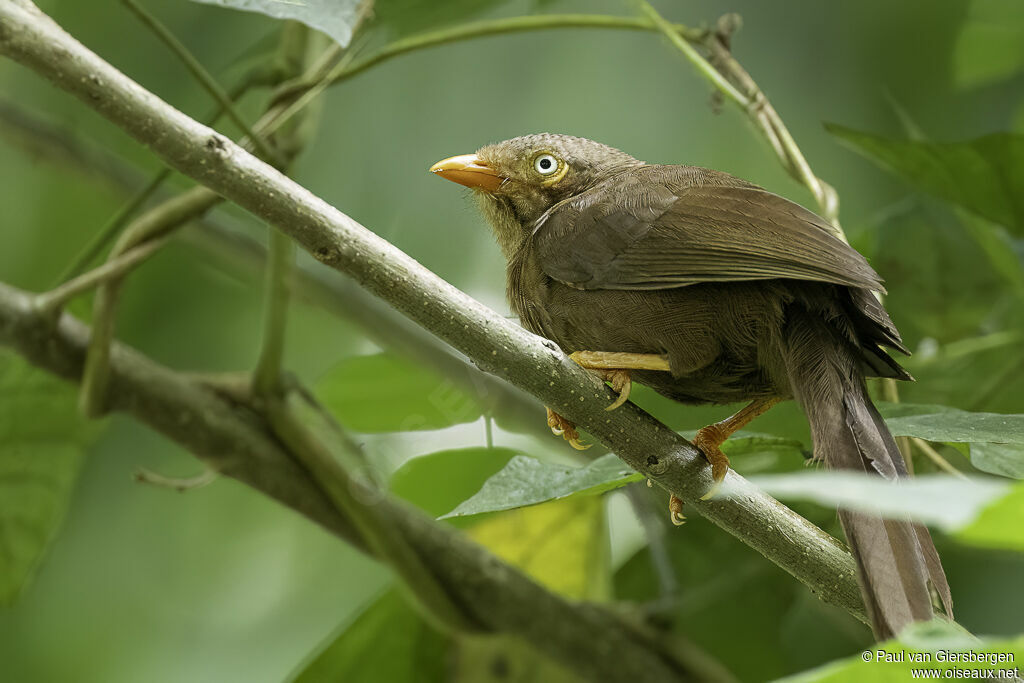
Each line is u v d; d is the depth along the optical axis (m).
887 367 7.87
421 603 9.05
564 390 6.78
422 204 11.73
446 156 11.86
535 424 10.73
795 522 6.89
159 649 12.50
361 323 10.77
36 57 5.86
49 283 12.09
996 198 9.65
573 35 12.05
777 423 10.03
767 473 10.16
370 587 12.83
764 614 10.27
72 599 12.54
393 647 9.94
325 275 10.82
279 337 8.94
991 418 7.41
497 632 9.24
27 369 9.82
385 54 9.02
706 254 7.85
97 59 5.99
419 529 9.10
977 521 3.10
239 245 10.97
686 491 7.02
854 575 6.80
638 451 6.95
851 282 7.14
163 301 12.38
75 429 10.13
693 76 11.98
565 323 8.59
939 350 10.52
